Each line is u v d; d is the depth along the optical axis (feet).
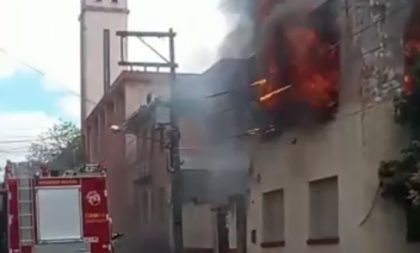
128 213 117.39
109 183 127.65
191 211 78.89
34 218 51.67
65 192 52.49
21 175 52.70
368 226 40.47
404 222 39.68
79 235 52.34
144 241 104.06
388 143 39.93
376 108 40.47
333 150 44.75
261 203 57.16
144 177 103.30
